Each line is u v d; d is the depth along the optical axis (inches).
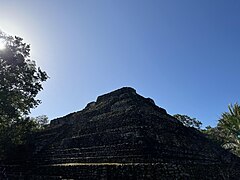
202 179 643.5
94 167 592.4
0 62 808.3
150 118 767.1
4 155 971.3
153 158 600.4
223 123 893.2
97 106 1030.4
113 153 669.9
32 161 893.8
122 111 849.5
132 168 543.5
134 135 676.1
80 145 817.5
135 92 1001.5
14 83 844.6
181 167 591.2
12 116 854.5
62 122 1123.3
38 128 1193.4
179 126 887.1
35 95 908.6
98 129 829.8
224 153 986.7
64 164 701.3
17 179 714.8
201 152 834.8
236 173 886.4
